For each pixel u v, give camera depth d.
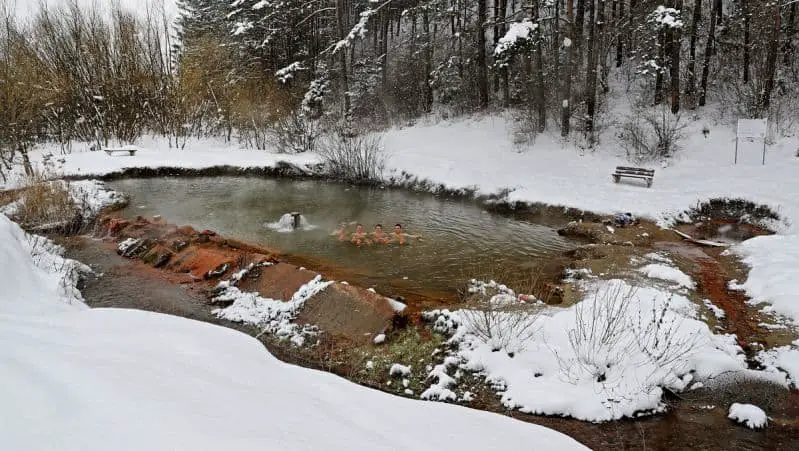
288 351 6.03
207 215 13.20
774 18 16.56
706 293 7.54
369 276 8.71
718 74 19.70
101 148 21.78
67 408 3.06
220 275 8.23
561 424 4.67
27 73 19.88
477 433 4.09
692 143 16.34
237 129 24.77
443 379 5.31
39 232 11.12
